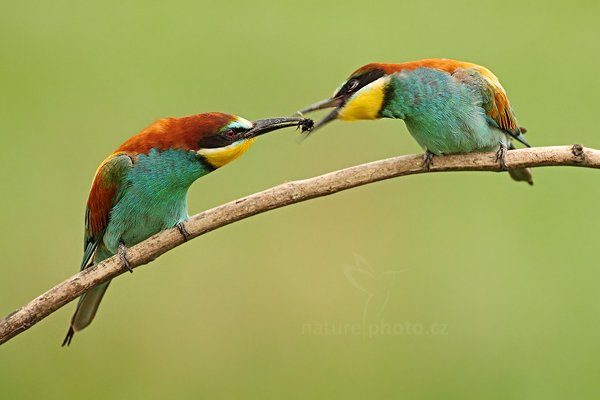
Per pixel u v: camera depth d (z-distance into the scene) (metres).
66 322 12.20
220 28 14.22
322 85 13.72
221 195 12.77
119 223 9.66
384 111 9.67
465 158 9.52
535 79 13.80
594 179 12.84
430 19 14.26
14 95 13.63
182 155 9.34
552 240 12.55
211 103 13.41
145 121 13.30
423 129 9.69
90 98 13.52
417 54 14.07
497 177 12.92
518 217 12.71
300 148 13.09
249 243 12.55
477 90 9.70
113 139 13.21
